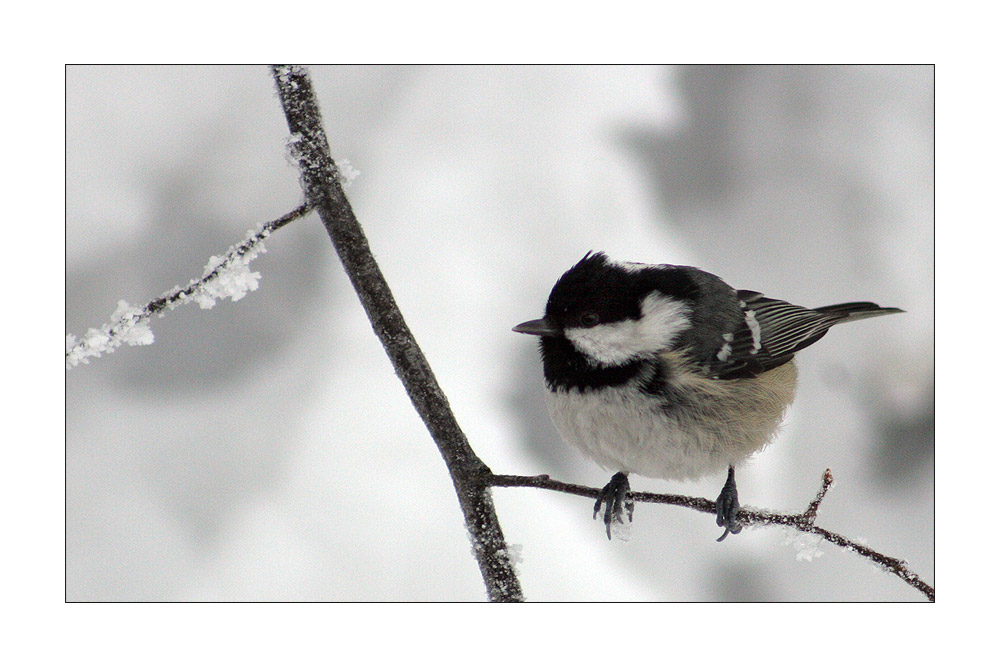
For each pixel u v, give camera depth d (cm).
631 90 1081
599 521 936
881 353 1041
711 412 733
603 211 1030
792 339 841
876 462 1005
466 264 997
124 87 984
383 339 610
